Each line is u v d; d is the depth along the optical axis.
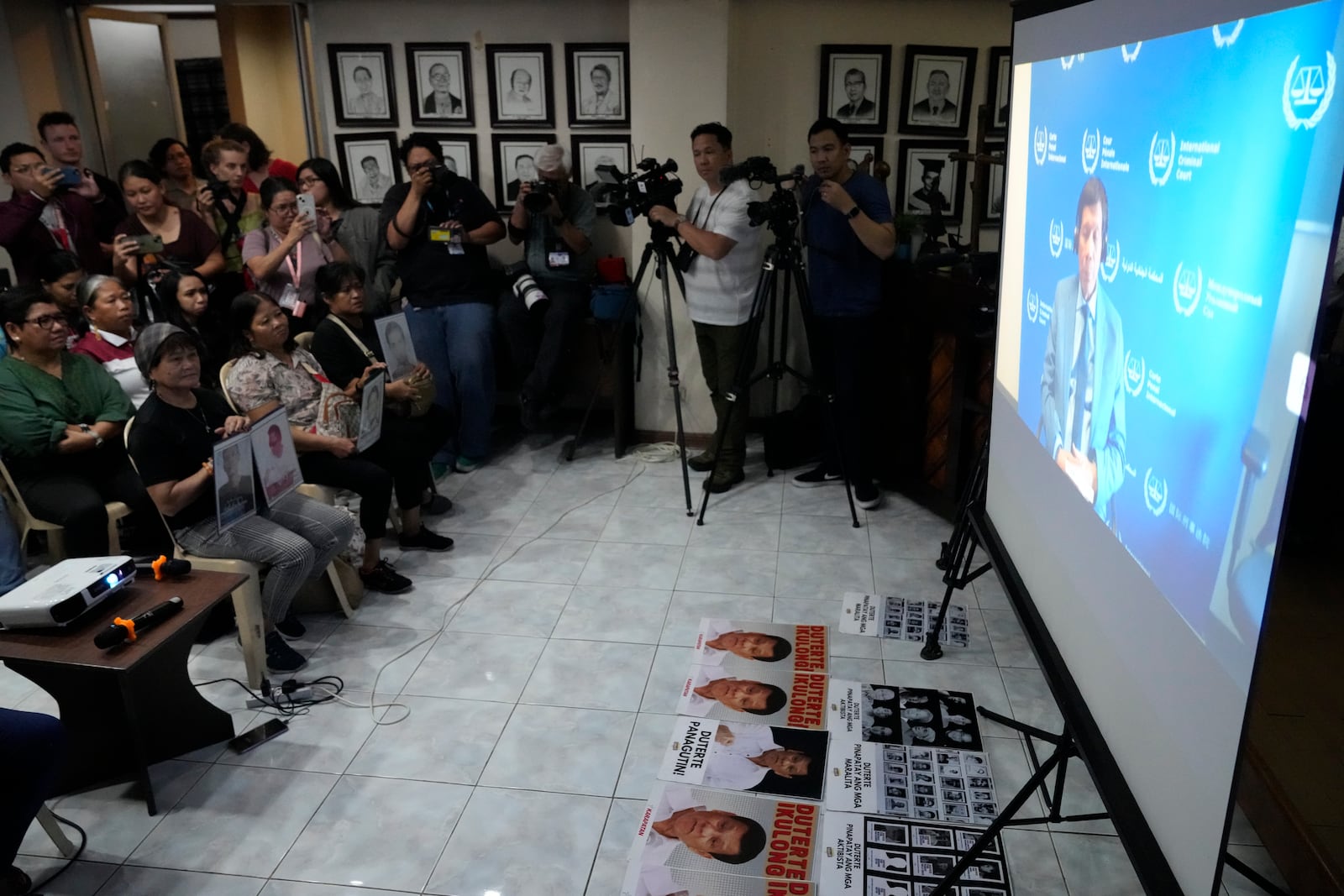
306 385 3.37
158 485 2.74
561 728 2.66
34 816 2.00
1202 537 1.20
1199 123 1.22
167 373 2.70
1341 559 3.25
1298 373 0.95
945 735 2.60
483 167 4.95
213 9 5.64
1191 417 1.23
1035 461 2.08
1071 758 2.49
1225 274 1.14
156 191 4.16
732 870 2.15
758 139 4.59
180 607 2.35
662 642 3.06
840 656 2.97
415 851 2.23
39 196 4.08
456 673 2.92
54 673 2.24
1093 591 1.66
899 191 4.62
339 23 4.83
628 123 4.74
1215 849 1.15
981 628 3.12
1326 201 0.90
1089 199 1.67
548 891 2.11
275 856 2.23
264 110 5.88
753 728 2.64
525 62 4.74
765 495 4.20
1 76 4.76
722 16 4.20
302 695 2.80
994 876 2.12
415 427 3.69
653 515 4.02
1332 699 2.55
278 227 4.23
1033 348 2.09
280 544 2.84
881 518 3.94
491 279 4.70
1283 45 1.00
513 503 4.16
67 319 3.72
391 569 3.42
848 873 2.13
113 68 5.26
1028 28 2.11
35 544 3.71
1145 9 1.41
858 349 3.83
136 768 2.44
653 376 4.75
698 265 4.07
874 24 4.38
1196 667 1.21
